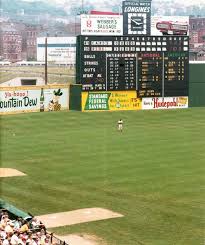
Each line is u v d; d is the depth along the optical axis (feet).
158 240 320.91
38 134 646.74
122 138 625.00
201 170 474.90
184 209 372.99
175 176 455.63
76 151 554.05
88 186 428.15
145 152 549.54
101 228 339.77
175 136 638.94
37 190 417.90
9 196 400.67
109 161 510.17
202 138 626.64
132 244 314.35
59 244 295.07
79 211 369.50
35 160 515.09
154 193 408.87
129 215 362.74
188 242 317.83
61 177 455.22
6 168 484.74
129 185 430.61
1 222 285.84
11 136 631.97
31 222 302.66
